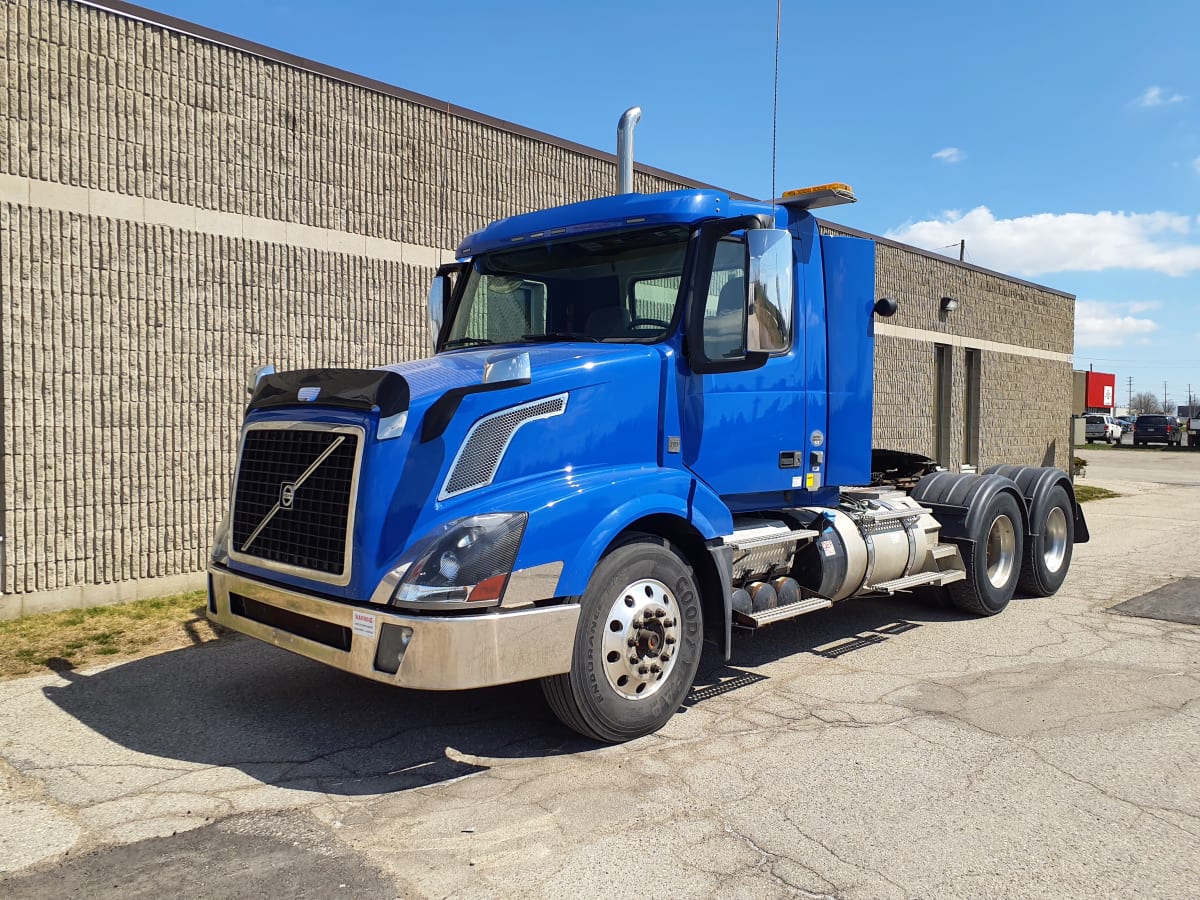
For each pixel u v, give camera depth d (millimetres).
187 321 7523
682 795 3773
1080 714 4785
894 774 3988
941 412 16312
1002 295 17750
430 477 3996
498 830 3451
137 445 7285
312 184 8242
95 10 6969
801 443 5609
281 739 4441
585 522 4148
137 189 7219
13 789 3818
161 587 7461
